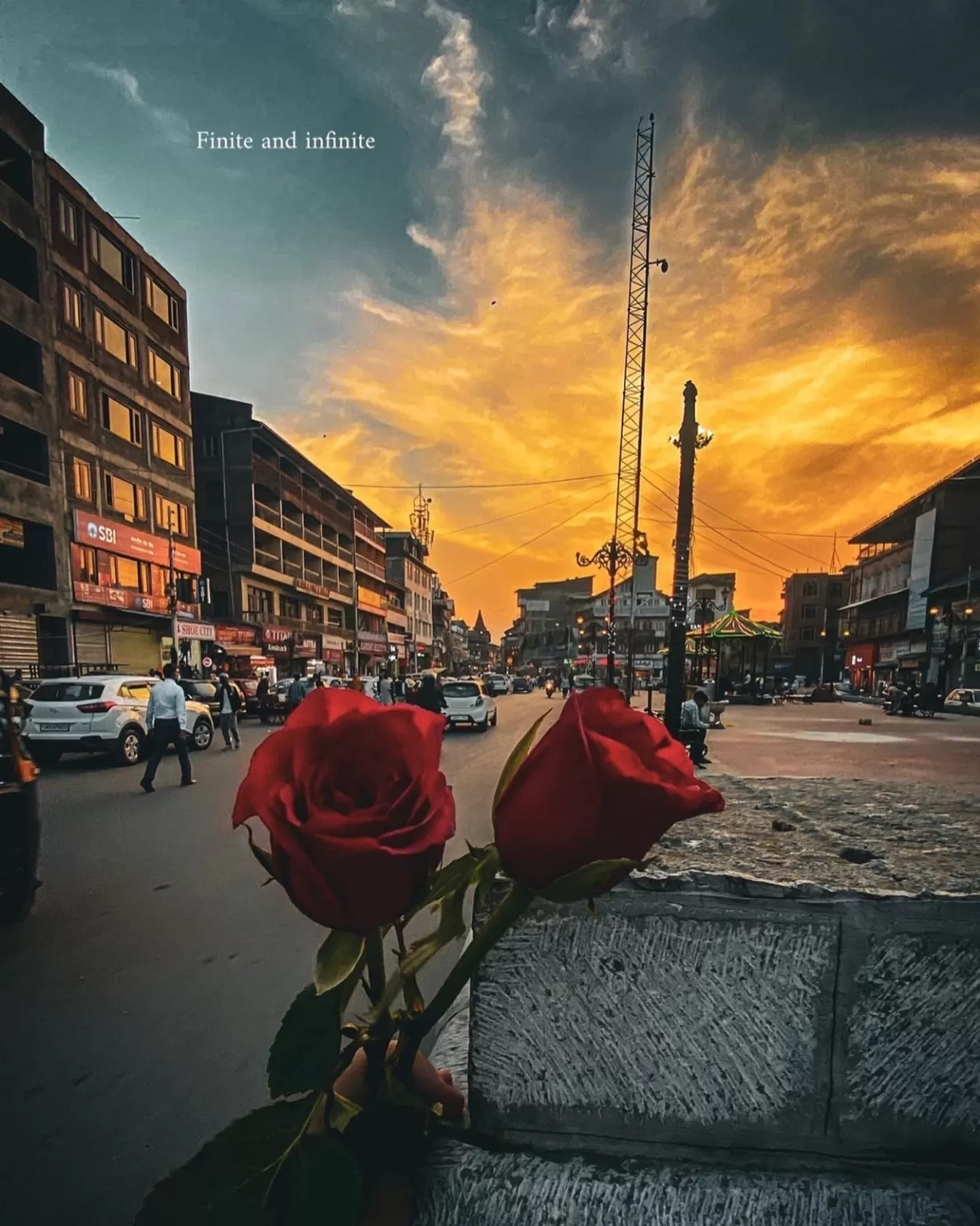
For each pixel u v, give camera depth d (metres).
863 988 0.67
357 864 0.43
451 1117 0.73
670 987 0.69
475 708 15.39
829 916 0.67
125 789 7.94
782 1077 0.69
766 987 0.68
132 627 22.28
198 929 3.69
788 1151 0.69
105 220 21.55
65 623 18.95
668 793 0.49
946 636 29.98
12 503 17.41
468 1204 0.64
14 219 17.86
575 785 0.50
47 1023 2.72
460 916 0.58
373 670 51.53
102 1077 2.38
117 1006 2.86
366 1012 0.57
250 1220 0.51
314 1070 0.54
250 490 30.86
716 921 0.69
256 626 30.80
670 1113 0.70
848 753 11.55
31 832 3.71
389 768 0.50
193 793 7.59
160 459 24.42
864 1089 0.68
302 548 37.19
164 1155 2.00
